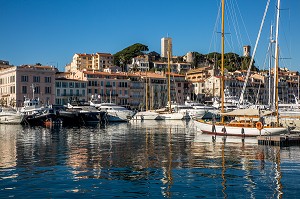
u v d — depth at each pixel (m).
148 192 23.44
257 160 34.38
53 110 96.50
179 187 24.56
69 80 152.62
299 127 63.06
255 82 181.25
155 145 46.62
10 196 22.55
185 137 57.47
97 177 27.38
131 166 31.56
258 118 60.78
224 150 41.19
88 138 57.28
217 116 111.44
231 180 26.39
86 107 105.50
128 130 75.56
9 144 48.53
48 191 23.64
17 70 138.38
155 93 173.75
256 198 22.20
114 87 163.75
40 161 34.12
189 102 131.25
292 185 24.98
